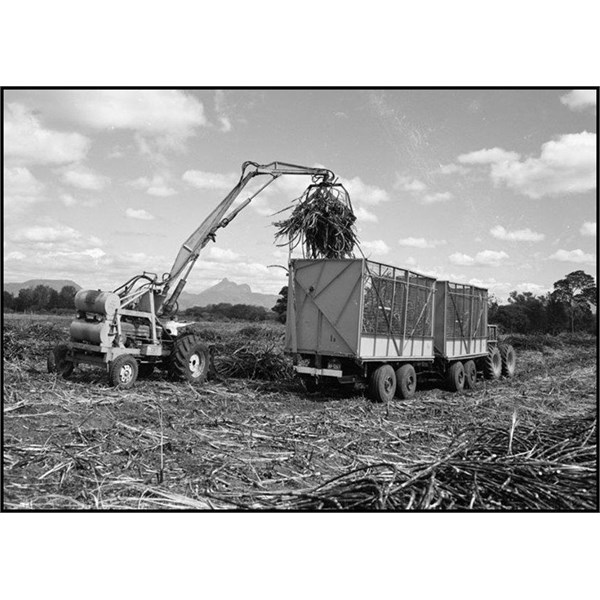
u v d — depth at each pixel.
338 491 4.73
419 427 7.87
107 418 7.29
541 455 5.54
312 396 10.10
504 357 15.06
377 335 9.82
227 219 11.07
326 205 10.83
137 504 4.53
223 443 6.42
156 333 10.46
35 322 16.61
